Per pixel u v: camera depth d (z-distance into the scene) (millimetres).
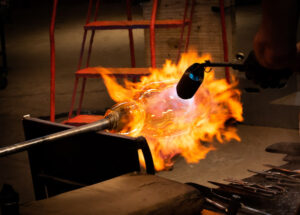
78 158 2230
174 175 3600
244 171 3590
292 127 4516
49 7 19219
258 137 4332
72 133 2068
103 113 5555
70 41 11359
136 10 15945
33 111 5852
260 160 3773
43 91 6891
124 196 1680
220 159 3859
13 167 4043
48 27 14109
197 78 2002
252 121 4691
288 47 1373
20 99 6500
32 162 2488
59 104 6102
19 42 11930
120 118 2438
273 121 4594
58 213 1567
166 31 5160
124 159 1984
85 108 5785
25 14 17719
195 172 3633
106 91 6516
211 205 2367
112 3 19031
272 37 1375
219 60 4855
